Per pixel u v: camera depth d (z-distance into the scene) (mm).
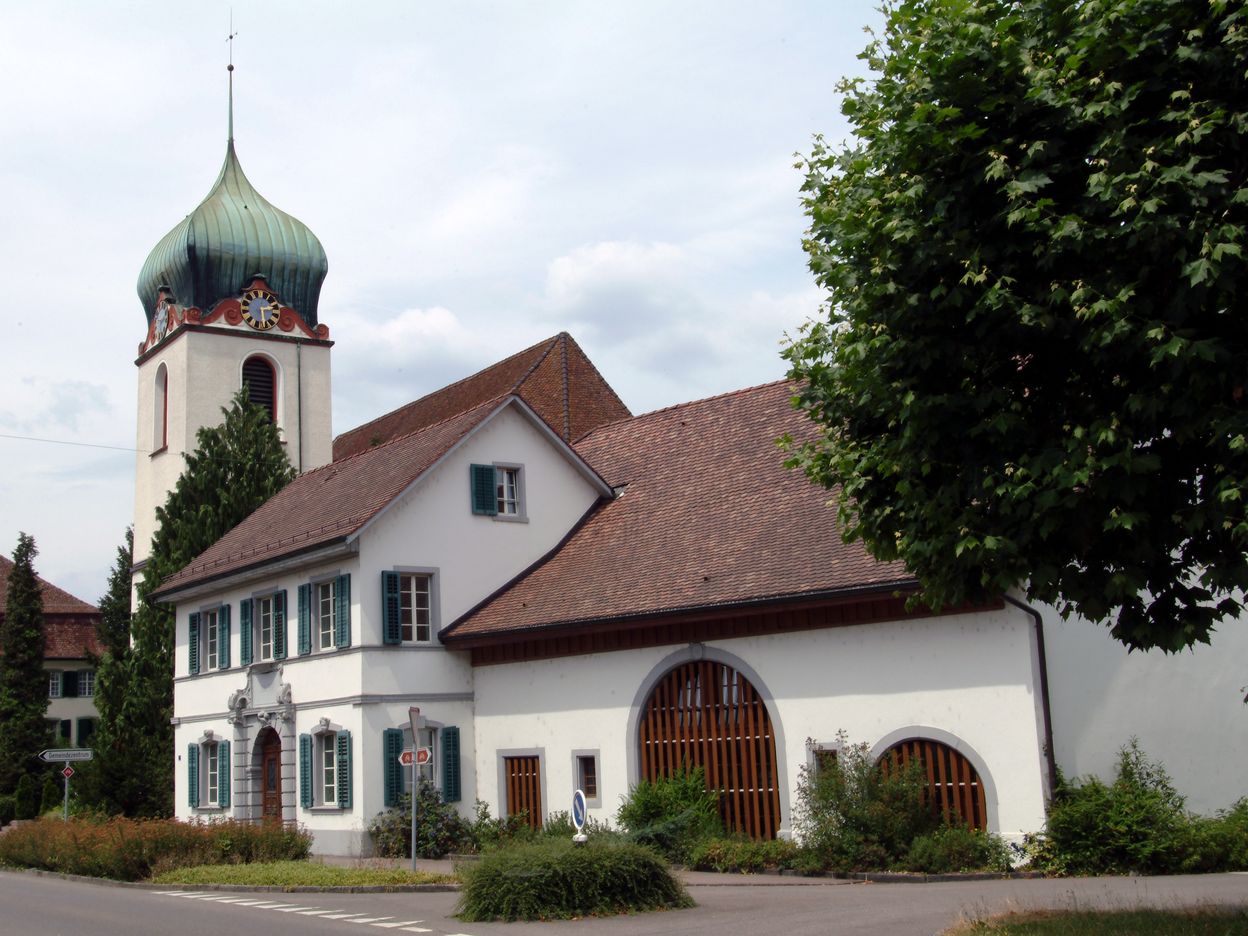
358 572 30016
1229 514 11312
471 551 31422
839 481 15227
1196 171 11461
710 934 14750
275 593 33500
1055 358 12727
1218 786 21578
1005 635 21109
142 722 40906
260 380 56312
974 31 12625
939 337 12859
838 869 21047
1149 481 11945
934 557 13508
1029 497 12258
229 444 44625
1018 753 20766
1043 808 20391
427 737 30359
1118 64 12141
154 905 20391
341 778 30219
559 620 27859
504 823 29234
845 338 14109
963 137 12469
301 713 31953
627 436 34875
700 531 27891
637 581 27500
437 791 30062
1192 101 11789
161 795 39156
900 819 21062
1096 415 12281
